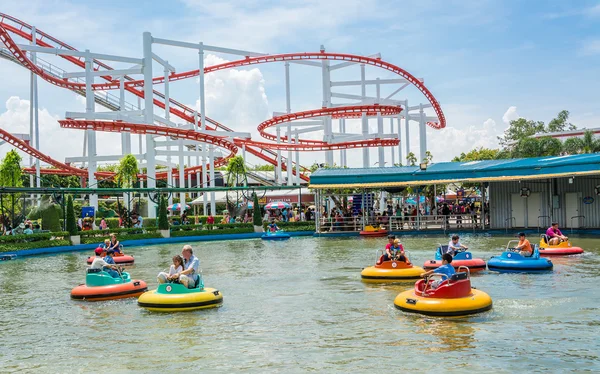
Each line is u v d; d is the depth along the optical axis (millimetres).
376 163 90125
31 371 11859
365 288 20688
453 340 13195
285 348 12961
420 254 31203
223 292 20578
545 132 98125
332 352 12539
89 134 68625
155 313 16953
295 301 18516
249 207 70812
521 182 47562
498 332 13812
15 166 67812
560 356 11922
